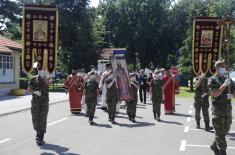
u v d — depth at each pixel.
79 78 20.05
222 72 10.84
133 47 75.62
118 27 75.56
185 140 12.55
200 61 16.92
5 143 11.95
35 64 11.99
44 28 14.08
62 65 55.38
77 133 13.77
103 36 68.06
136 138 12.84
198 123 14.98
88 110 15.96
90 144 11.80
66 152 10.70
